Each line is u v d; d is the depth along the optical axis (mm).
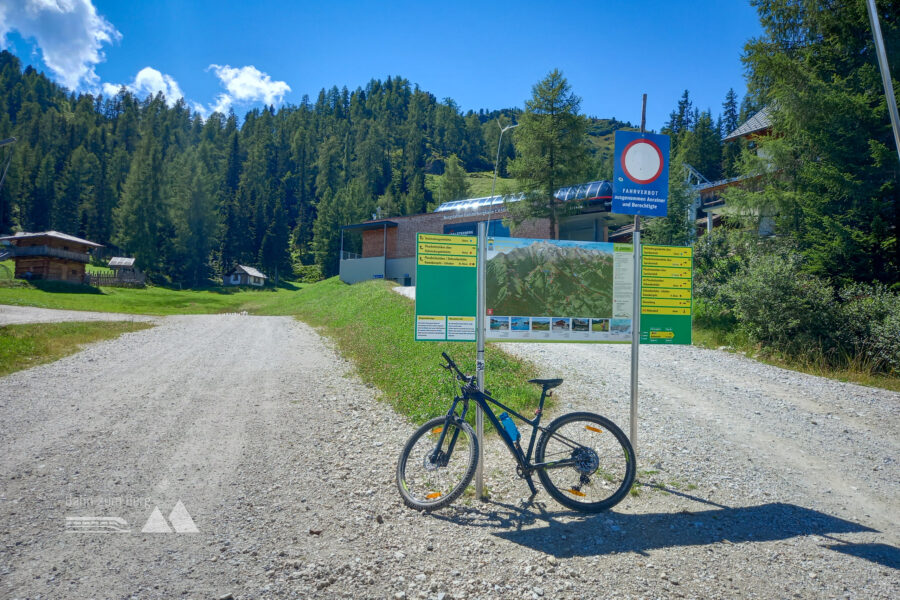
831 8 15562
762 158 18656
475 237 4945
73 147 120875
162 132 137625
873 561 3686
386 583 3283
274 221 94500
